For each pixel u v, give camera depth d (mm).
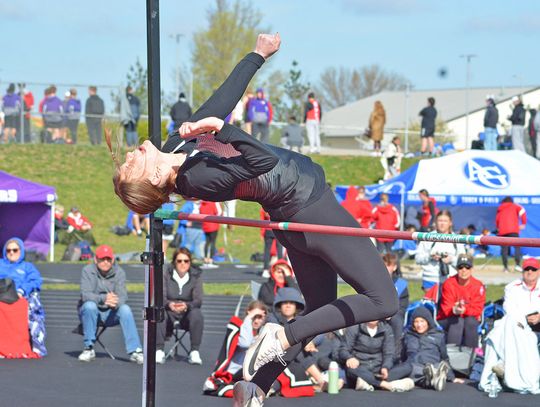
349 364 11789
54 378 12023
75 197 35469
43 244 28266
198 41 71375
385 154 37094
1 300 13609
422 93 86375
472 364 12656
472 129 78188
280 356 6035
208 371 12773
